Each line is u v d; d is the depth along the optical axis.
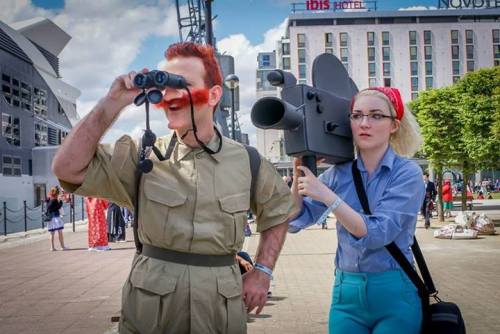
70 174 2.05
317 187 2.36
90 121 2.01
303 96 2.37
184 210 2.11
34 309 6.91
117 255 13.42
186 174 2.14
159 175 2.15
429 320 2.50
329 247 14.63
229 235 2.15
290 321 5.92
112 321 5.82
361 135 2.54
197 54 2.19
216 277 2.12
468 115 22.09
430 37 98.69
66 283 9.07
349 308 2.56
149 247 2.15
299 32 96.19
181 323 2.08
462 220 17.33
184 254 2.10
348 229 2.36
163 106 2.15
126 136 2.22
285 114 2.22
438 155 23.48
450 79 98.88
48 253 14.35
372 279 2.50
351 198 2.60
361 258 2.50
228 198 2.16
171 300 2.07
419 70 98.50
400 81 98.25
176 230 2.08
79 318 6.33
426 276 2.60
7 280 9.55
